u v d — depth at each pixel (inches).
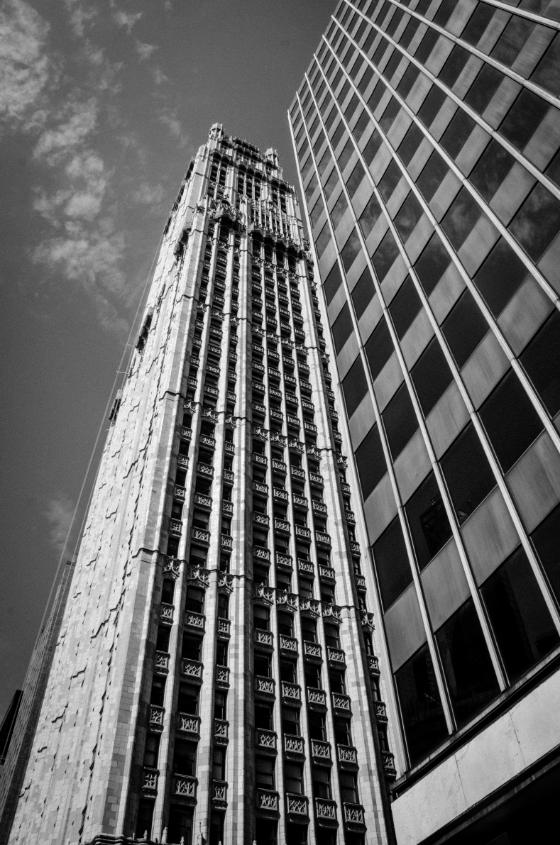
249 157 4579.2
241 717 1473.9
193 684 1504.7
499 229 846.5
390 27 1539.1
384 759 1617.9
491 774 567.8
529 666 573.9
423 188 1091.3
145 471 2074.3
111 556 2048.5
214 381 2417.6
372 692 1756.9
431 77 1203.2
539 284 735.1
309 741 1547.7
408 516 839.7
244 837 1289.4
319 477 2316.7
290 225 3860.7
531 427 674.8
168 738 1365.7
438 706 676.1
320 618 1847.9
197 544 1820.9
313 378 2733.8
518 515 652.1
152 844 1197.7
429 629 728.3
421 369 919.0
